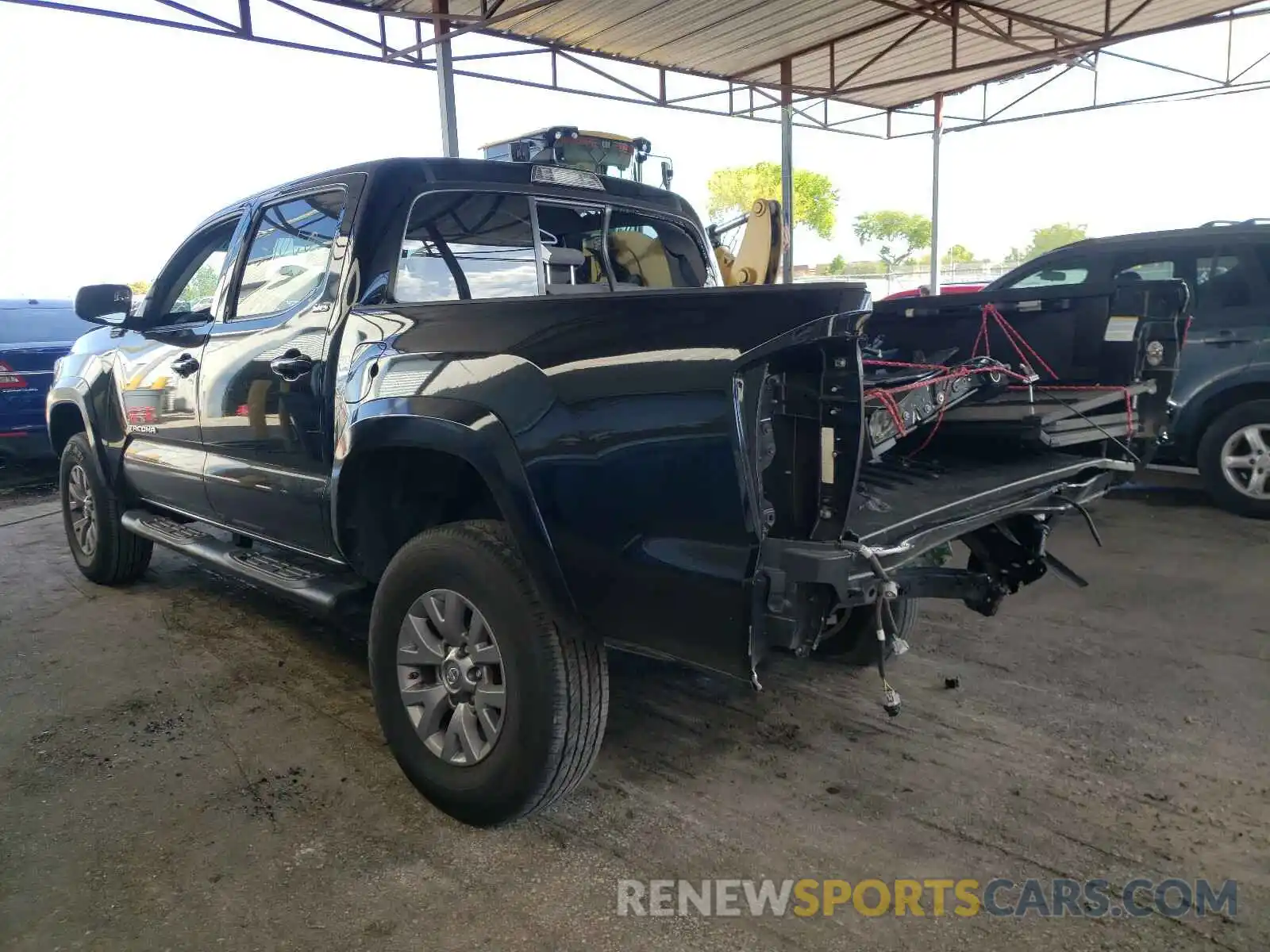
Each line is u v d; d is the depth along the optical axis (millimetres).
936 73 13977
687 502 2041
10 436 7738
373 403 2633
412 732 2631
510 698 2363
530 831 2525
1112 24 14719
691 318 2061
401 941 2090
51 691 3539
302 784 2801
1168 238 5996
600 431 2143
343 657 3861
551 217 3418
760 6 11602
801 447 2059
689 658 2141
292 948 2070
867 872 2318
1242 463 5801
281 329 3160
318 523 3045
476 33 11438
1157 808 2568
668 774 2830
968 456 3371
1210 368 5848
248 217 3566
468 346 2439
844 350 1949
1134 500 6426
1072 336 3555
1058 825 2502
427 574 2541
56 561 5582
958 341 3863
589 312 2236
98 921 2170
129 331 4316
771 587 2025
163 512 4609
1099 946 2037
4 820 2619
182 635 4141
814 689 3424
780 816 2582
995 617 4133
